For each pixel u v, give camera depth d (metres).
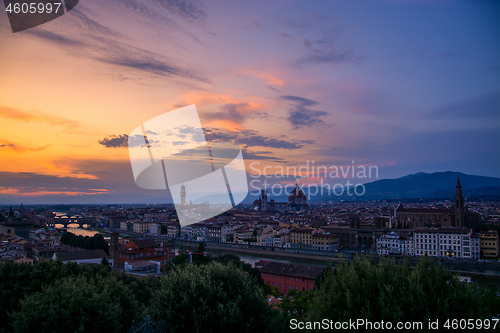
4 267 55.88
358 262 45.06
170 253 168.50
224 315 38.75
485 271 186.88
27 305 40.16
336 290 43.06
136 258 155.00
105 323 40.09
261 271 128.62
